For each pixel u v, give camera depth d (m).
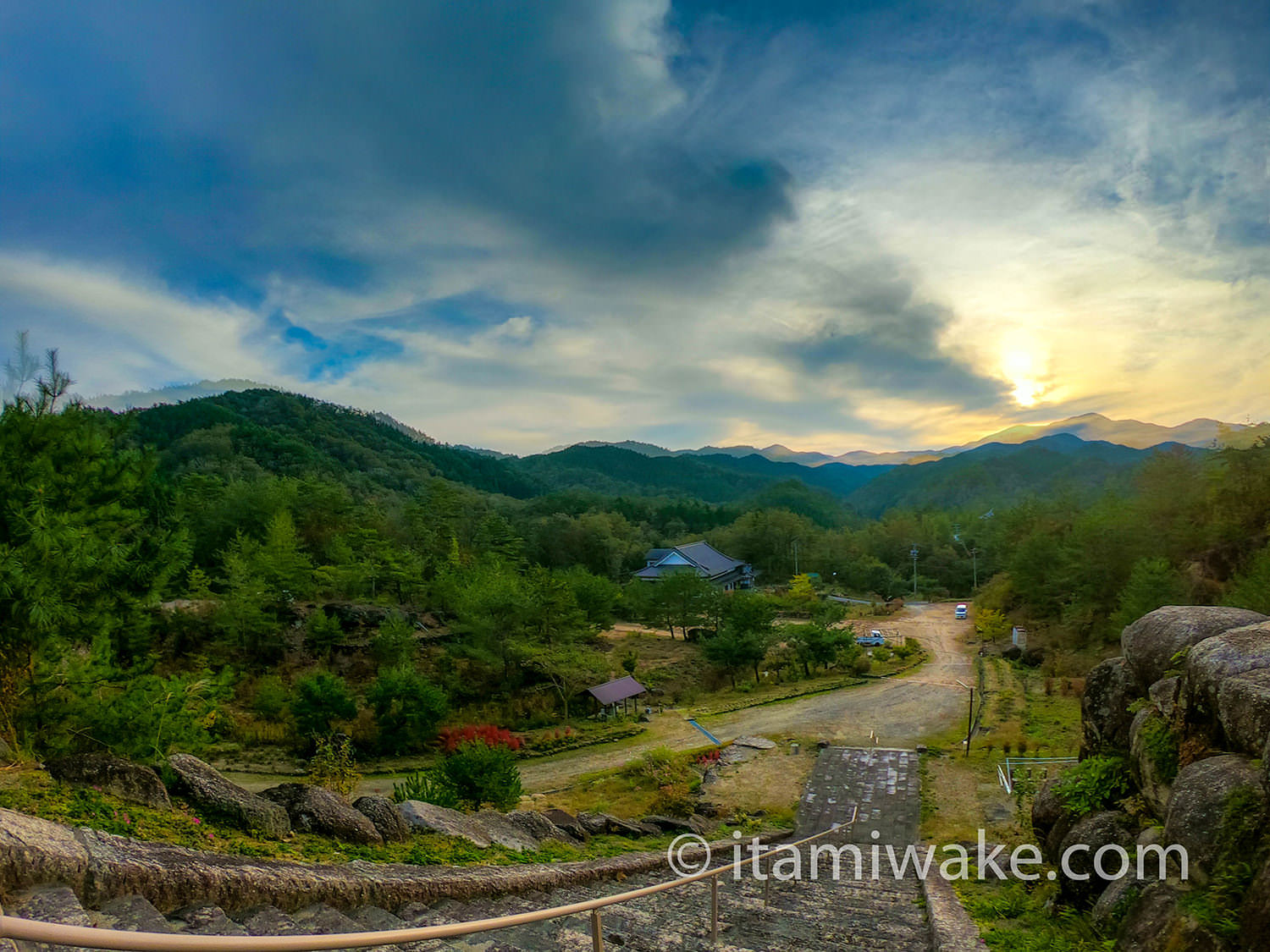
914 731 28.50
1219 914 4.92
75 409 9.52
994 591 57.16
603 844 12.34
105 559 8.75
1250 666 6.33
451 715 33.69
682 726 31.66
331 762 16.44
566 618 39.72
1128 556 38.94
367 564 46.62
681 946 6.50
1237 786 5.51
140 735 8.53
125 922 3.86
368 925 5.41
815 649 40.31
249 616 35.53
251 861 5.34
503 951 5.31
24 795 5.36
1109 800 8.45
